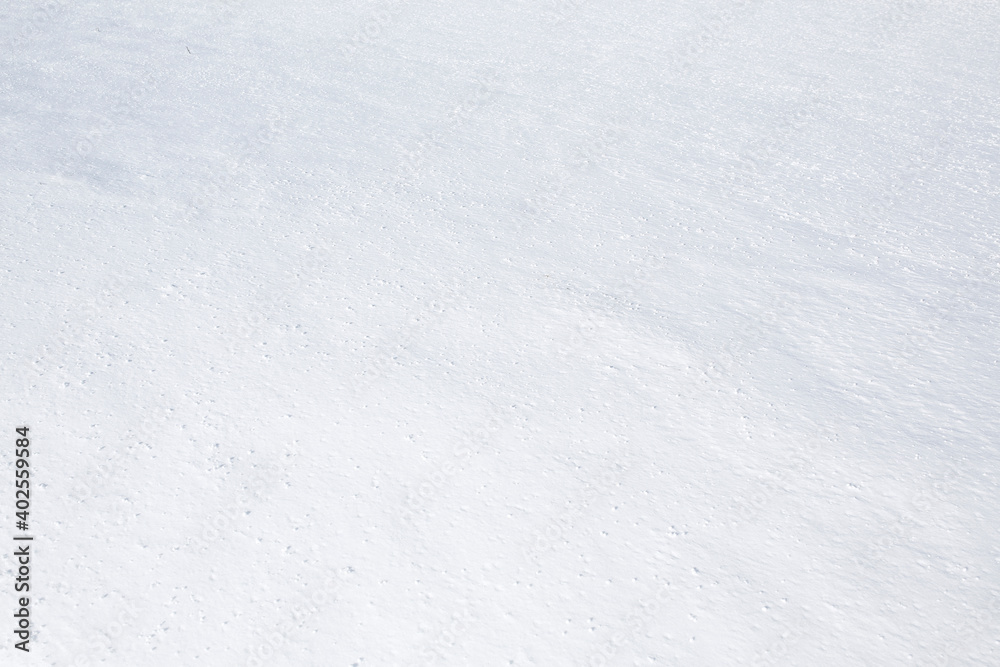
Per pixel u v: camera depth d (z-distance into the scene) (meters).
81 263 4.25
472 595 2.67
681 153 6.38
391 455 3.20
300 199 5.18
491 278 4.46
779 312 4.29
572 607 2.64
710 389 3.65
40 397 3.34
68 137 5.70
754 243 5.04
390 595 2.66
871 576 2.76
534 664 2.47
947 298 4.49
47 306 3.89
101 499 2.93
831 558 2.83
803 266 4.79
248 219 4.87
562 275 4.54
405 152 6.05
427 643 2.52
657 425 3.42
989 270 4.81
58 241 4.41
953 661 2.49
